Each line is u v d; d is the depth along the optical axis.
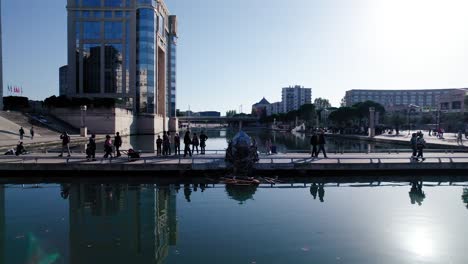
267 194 18.98
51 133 60.69
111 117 73.06
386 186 21.23
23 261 10.43
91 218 14.54
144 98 94.25
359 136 68.12
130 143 56.84
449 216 14.93
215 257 10.68
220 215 15.00
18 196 18.25
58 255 10.84
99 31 93.12
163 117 112.38
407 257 10.72
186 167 23.45
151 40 95.06
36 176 23.25
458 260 10.48
